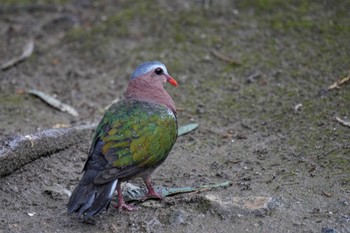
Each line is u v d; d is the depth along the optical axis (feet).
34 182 34.12
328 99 40.81
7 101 45.19
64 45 52.31
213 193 31.91
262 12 51.72
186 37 50.78
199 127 40.47
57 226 29.84
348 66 44.11
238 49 48.65
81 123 41.50
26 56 51.08
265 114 40.86
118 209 30.89
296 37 48.57
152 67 33.37
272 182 32.42
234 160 35.70
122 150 29.30
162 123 30.89
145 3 55.47
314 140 36.45
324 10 50.60
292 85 43.50
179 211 29.94
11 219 30.50
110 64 49.32
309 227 28.12
